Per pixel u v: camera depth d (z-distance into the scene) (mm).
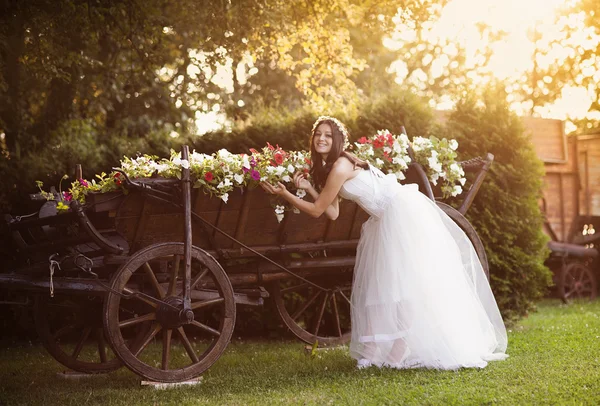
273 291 6523
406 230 5062
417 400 4000
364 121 7613
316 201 5109
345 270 6379
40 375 5641
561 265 10750
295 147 7836
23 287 4805
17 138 9445
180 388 4719
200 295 5328
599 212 10984
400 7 9336
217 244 5324
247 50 9117
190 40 10984
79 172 5086
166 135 8625
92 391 4777
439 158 6043
